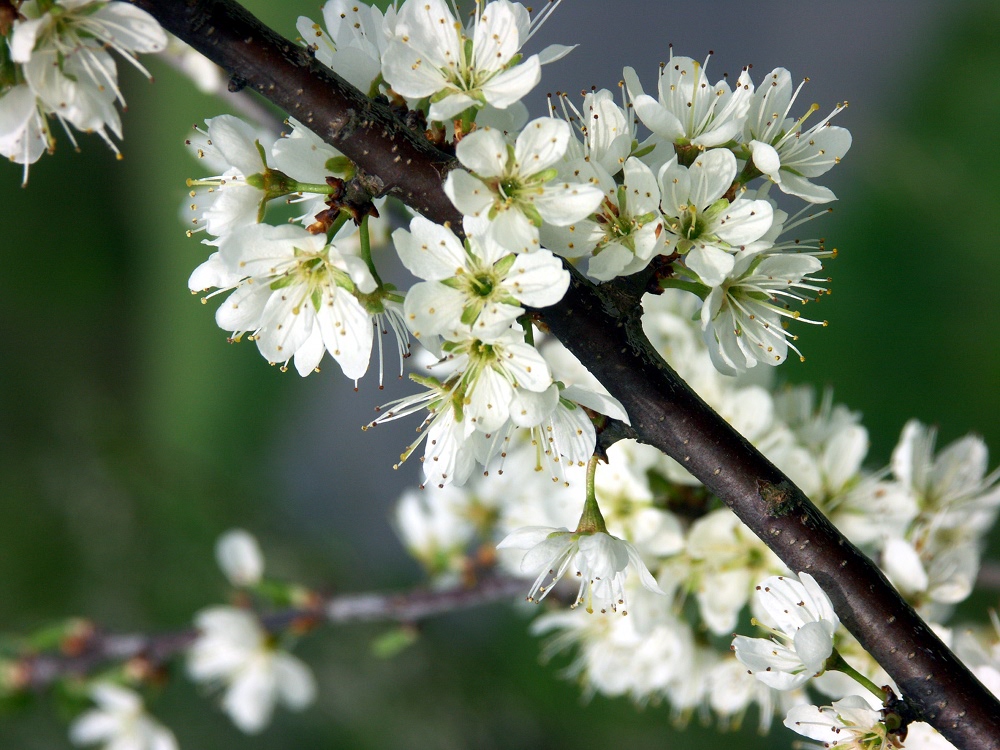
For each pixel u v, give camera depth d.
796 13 1.45
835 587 0.48
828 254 0.50
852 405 1.17
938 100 1.28
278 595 0.63
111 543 1.73
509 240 0.47
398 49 0.48
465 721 1.42
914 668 0.48
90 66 0.48
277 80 0.48
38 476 1.85
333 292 0.48
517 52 0.48
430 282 0.48
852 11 1.42
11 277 2.24
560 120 0.47
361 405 1.74
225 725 1.46
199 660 0.67
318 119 0.48
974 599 0.81
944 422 1.12
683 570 0.52
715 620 0.52
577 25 1.58
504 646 1.46
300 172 0.48
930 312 1.17
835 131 0.50
